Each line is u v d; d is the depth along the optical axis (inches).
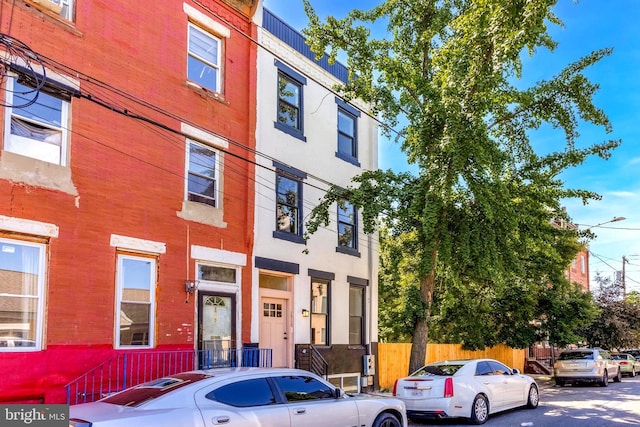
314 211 599.5
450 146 528.1
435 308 879.1
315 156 663.8
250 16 589.6
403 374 788.0
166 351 444.1
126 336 431.8
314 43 617.0
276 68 619.8
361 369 708.0
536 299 931.3
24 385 356.8
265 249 576.4
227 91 552.4
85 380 388.5
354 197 589.6
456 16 638.5
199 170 515.2
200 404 261.1
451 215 600.4
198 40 534.3
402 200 588.4
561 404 615.8
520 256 670.5
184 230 488.4
